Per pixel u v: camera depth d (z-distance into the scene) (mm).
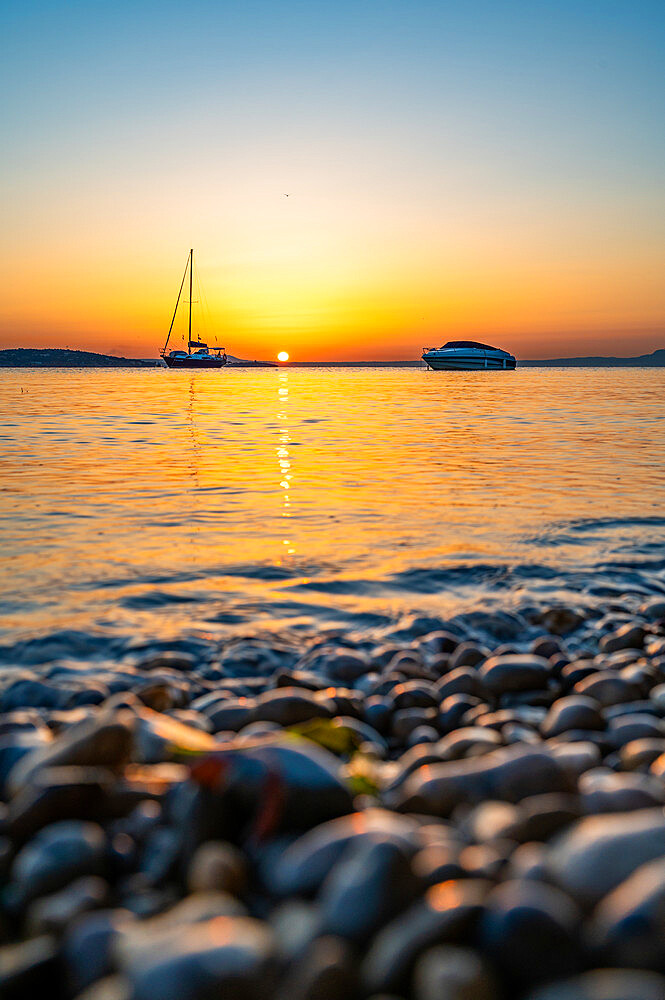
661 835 2270
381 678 5402
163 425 27609
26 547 9539
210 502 12562
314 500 12727
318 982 1923
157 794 3211
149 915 2469
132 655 6176
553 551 9477
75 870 2682
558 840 2539
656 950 1880
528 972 1924
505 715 4516
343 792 3002
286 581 8234
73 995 2146
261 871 2637
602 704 4824
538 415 32594
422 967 1942
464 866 2346
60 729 4340
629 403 41625
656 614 7344
